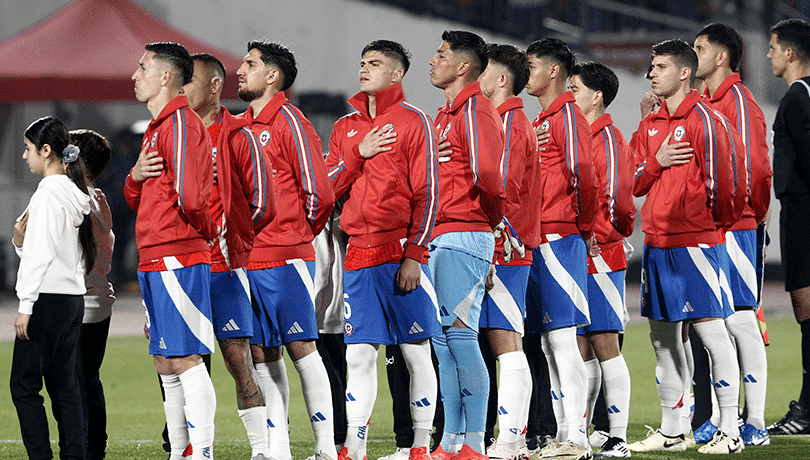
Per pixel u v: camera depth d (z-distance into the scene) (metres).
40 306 15.84
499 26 65.56
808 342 22.50
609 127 19.22
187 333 15.11
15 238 16.84
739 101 20.80
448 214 16.80
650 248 19.64
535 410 20.75
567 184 18.33
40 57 45.50
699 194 19.06
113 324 48.78
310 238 17.05
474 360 16.53
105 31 47.59
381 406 28.08
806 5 67.50
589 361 19.59
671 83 19.50
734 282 20.69
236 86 43.78
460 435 17.38
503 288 17.22
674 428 19.72
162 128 15.10
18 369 15.87
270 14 67.12
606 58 65.56
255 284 16.91
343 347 19.69
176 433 15.80
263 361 17.33
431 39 65.50
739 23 66.50
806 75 23.20
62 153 16.25
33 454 15.83
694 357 21.86
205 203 14.99
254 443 16.83
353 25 66.62
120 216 60.22
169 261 15.09
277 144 16.88
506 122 17.25
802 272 22.59
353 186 16.81
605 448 19.12
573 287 18.25
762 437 20.62
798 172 22.86
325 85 67.06
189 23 67.38
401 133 16.36
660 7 69.19
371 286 16.53
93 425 18.03
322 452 16.92
